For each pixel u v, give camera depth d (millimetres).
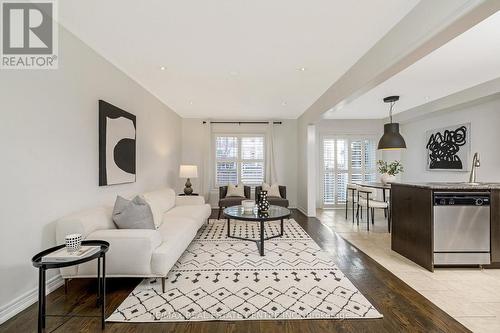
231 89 4352
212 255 3330
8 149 1942
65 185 2486
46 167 2271
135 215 2582
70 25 2414
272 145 6926
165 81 3951
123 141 3492
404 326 1879
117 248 2266
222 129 6984
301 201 6586
